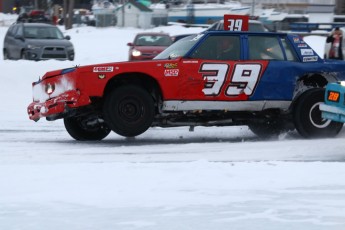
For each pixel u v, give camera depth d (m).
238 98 10.97
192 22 69.94
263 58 11.19
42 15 67.88
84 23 75.19
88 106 10.68
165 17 68.94
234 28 12.43
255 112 11.21
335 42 25.36
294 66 11.23
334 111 10.00
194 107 10.85
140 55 25.88
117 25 68.88
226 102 10.93
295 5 74.38
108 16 68.88
